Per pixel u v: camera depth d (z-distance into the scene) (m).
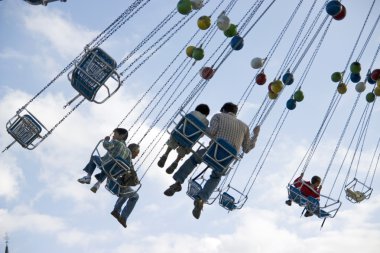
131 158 11.58
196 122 10.85
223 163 10.92
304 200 13.88
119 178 11.79
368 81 13.91
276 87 12.20
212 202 11.90
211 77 11.45
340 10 12.23
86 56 11.16
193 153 11.28
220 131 10.87
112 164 11.41
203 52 11.48
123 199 12.09
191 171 11.34
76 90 11.50
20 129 11.81
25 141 11.87
